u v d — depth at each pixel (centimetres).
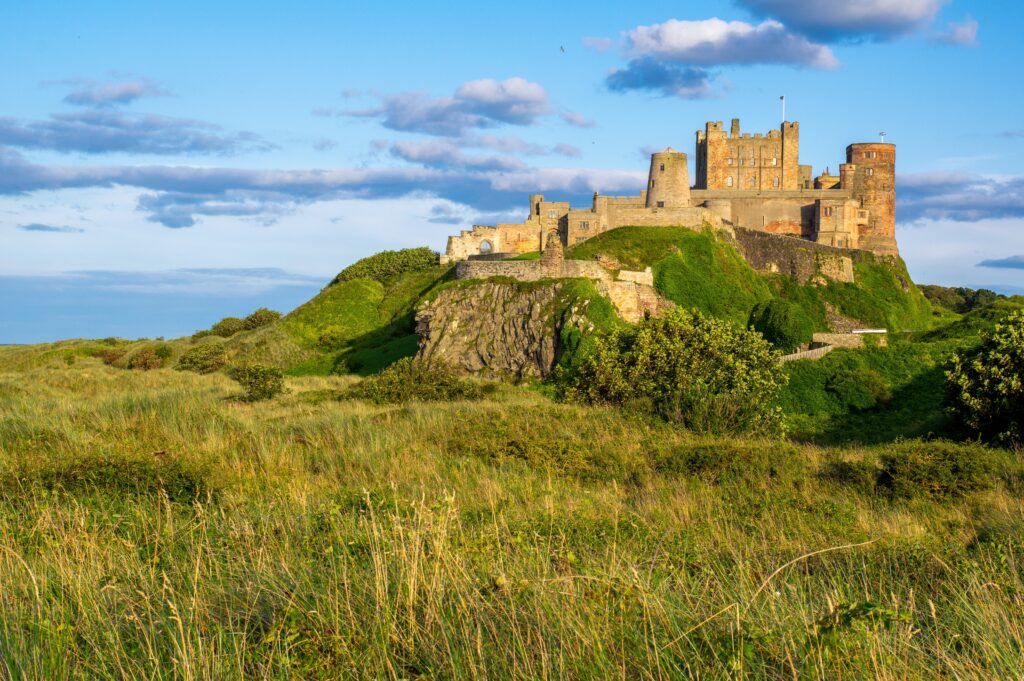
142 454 1609
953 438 3347
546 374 5481
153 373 5641
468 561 775
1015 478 1906
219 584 744
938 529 1330
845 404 4681
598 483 1794
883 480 1922
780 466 2000
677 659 596
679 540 1035
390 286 9044
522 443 2073
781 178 10569
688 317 4019
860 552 1035
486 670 582
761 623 656
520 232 9506
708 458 1991
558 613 638
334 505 1052
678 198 9319
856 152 9931
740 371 3575
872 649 582
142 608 681
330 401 3325
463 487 1517
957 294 12544
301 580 746
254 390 3469
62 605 688
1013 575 876
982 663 630
